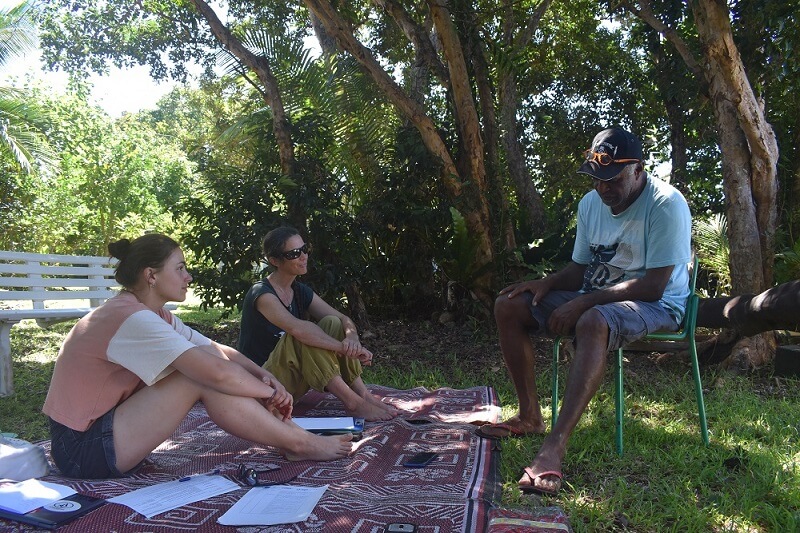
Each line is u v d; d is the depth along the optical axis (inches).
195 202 307.1
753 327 198.7
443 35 309.9
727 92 242.8
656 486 126.0
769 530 109.3
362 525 101.1
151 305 127.6
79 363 119.4
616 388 144.0
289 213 307.7
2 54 469.7
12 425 181.6
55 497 108.5
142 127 852.6
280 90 349.1
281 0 467.5
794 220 325.7
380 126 361.4
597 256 155.9
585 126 573.9
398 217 332.8
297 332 165.8
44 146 494.9
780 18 256.4
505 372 244.8
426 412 181.3
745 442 153.4
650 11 282.2
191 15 457.7
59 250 517.3
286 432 132.5
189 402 123.5
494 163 338.0
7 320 214.2
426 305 367.9
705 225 315.9
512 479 128.9
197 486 116.4
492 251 330.0
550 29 548.1
